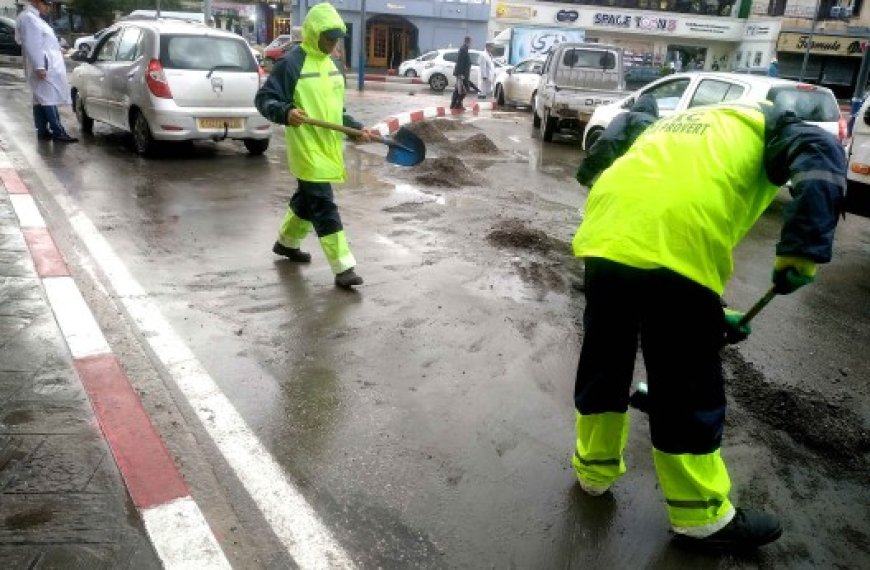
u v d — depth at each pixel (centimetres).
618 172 247
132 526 249
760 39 3900
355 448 310
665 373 244
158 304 447
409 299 480
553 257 594
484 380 378
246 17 4944
